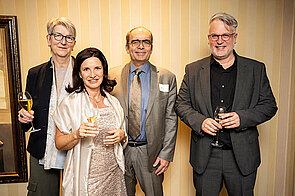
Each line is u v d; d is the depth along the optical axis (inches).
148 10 98.8
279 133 105.5
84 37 97.4
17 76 94.5
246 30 101.7
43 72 74.9
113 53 99.3
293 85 98.7
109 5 97.3
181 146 105.6
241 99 72.2
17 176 98.3
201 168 74.8
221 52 72.2
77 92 66.8
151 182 80.1
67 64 76.1
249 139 73.3
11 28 92.0
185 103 79.7
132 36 76.6
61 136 64.1
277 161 106.8
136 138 78.7
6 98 95.3
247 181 73.5
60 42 70.5
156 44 100.4
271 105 73.3
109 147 67.1
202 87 75.2
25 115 68.0
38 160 75.0
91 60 64.9
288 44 100.7
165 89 79.4
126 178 81.7
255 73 74.1
